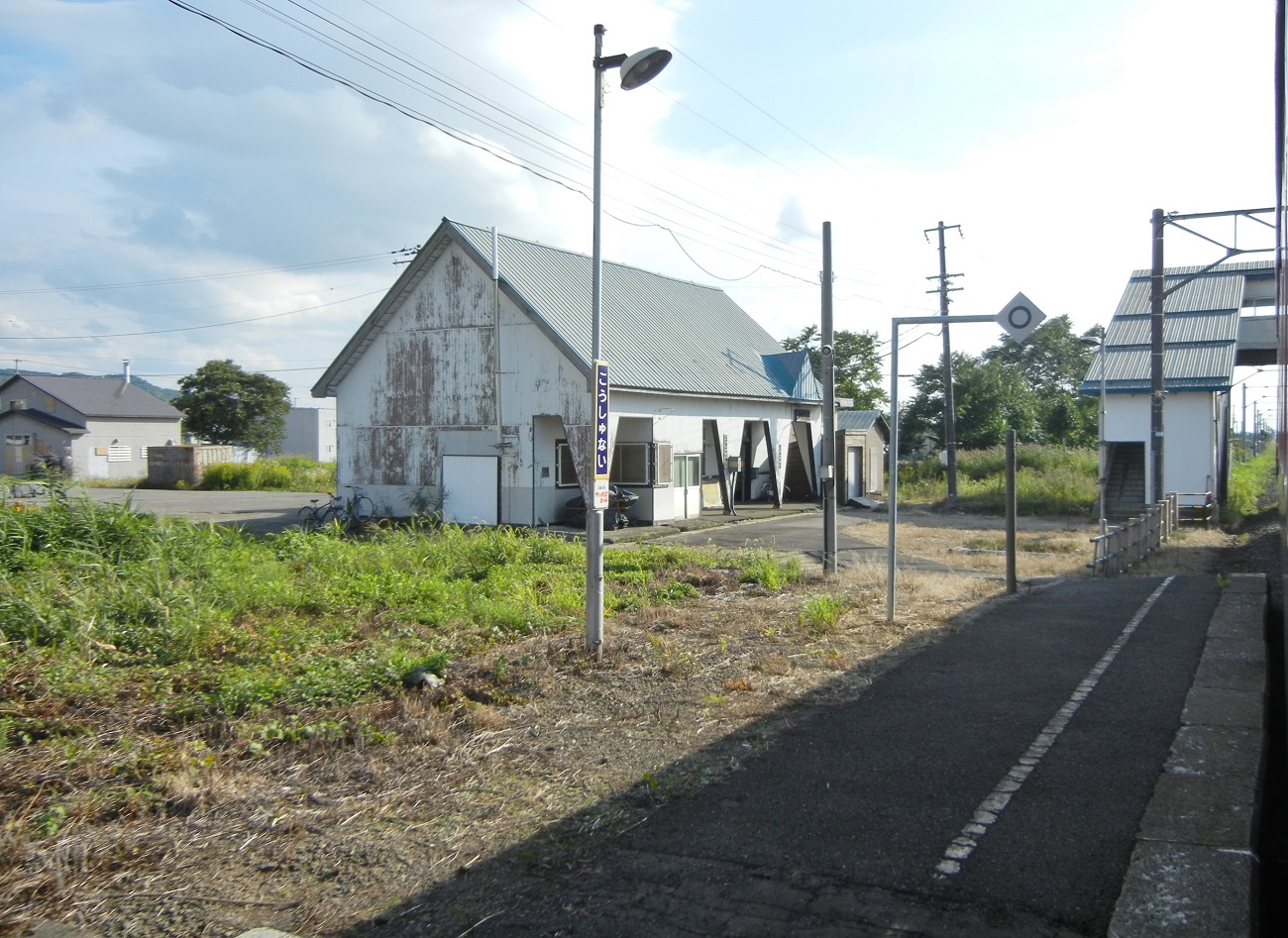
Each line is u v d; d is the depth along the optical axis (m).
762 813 5.29
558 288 25.25
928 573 15.38
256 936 4.18
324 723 6.85
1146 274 31.66
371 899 4.52
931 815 5.14
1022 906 4.10
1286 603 5.89
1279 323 6.70
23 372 56.28
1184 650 8.84
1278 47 6.08
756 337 35.22
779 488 31.33
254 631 9.82
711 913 4.21
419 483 24.84
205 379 58.34
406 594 11.80
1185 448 27.38
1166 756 5.89
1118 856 4.52
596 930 4.12
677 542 21.30
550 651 9.16
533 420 23.14
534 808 5.53
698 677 8.32
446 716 7.18
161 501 34.19
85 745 6.32
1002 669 8.37
